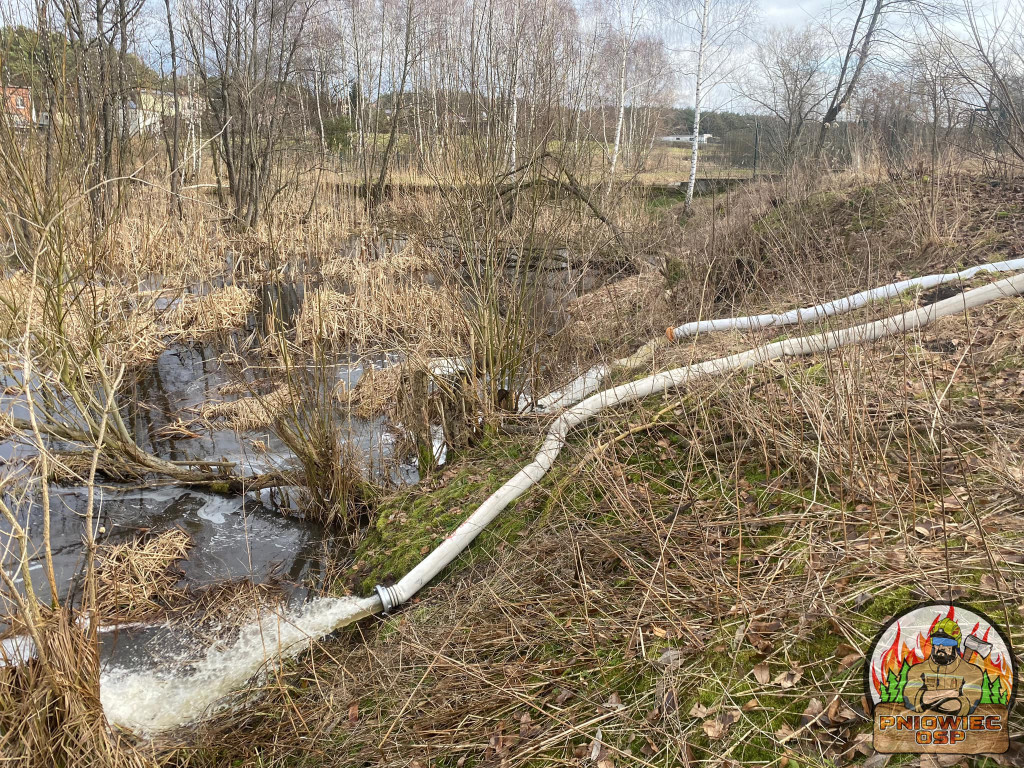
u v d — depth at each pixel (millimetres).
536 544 4488
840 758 2438
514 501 5020
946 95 9617
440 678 3664
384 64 24328
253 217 16281
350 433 5754
